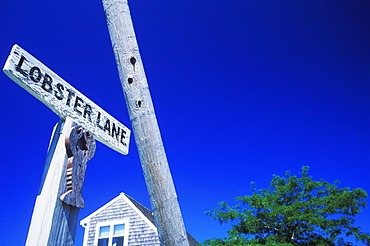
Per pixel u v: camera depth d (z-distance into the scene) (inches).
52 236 68.3
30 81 75.0
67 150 77.8
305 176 474.9
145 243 480.4
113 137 101.3
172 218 60.9
